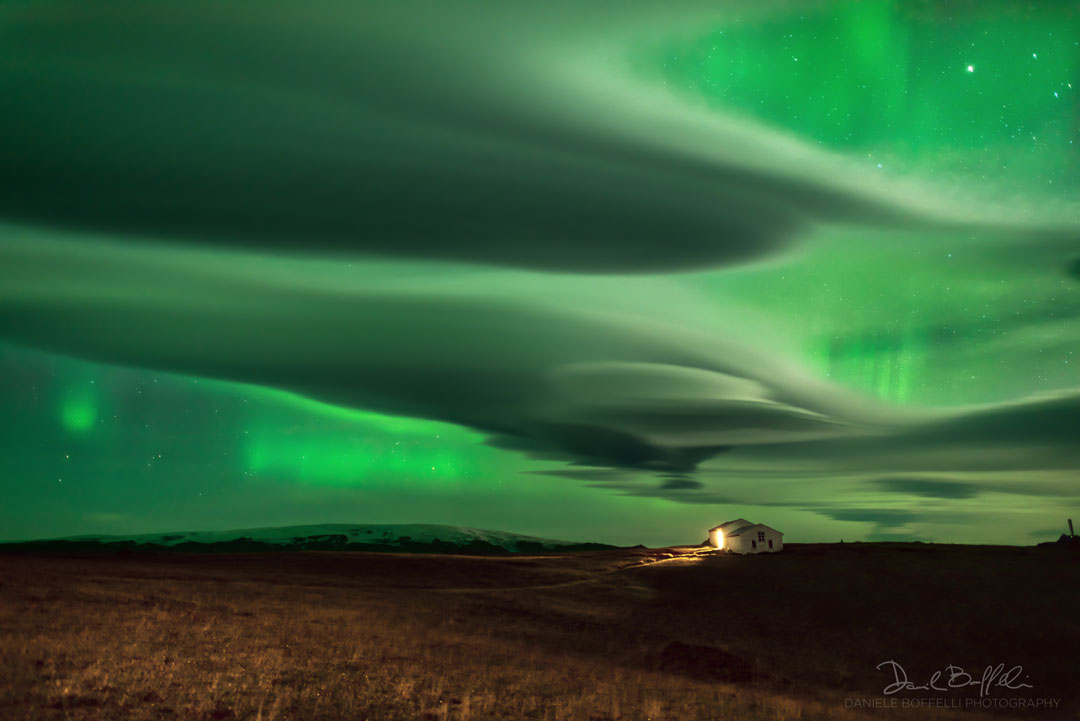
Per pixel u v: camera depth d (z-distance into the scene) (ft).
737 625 189.47
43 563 190.80
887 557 294.66
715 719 79.05
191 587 155.63
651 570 268.82
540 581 250.98
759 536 335.67
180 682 64.18
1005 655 168.96
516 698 77.36
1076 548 312.29
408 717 63.67
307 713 60.59
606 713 75.61
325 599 164.96
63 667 64.49
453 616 165.27
